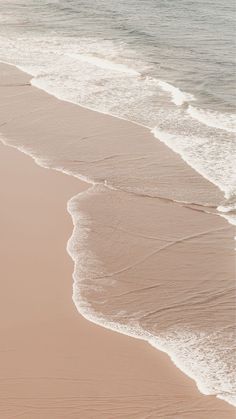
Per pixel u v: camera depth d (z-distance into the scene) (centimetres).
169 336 1275
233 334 1284
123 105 2411
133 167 1944
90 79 2686
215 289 1416
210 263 1506
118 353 1221
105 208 1722
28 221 1642
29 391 1127
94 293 1388
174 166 1953
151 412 1099
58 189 1805
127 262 1500
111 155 2014
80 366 1184
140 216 1691
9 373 1163
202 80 2673
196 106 2397
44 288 1393
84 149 2052
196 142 2103
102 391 1134
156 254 1536
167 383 1158
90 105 2408
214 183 1861
